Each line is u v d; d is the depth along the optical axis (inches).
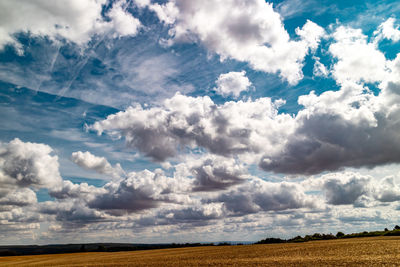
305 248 1721.2
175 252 2573.8
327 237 3095.5
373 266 825.5
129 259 2033.7
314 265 925.2
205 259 1514.5
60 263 2142.0
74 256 3339.1
